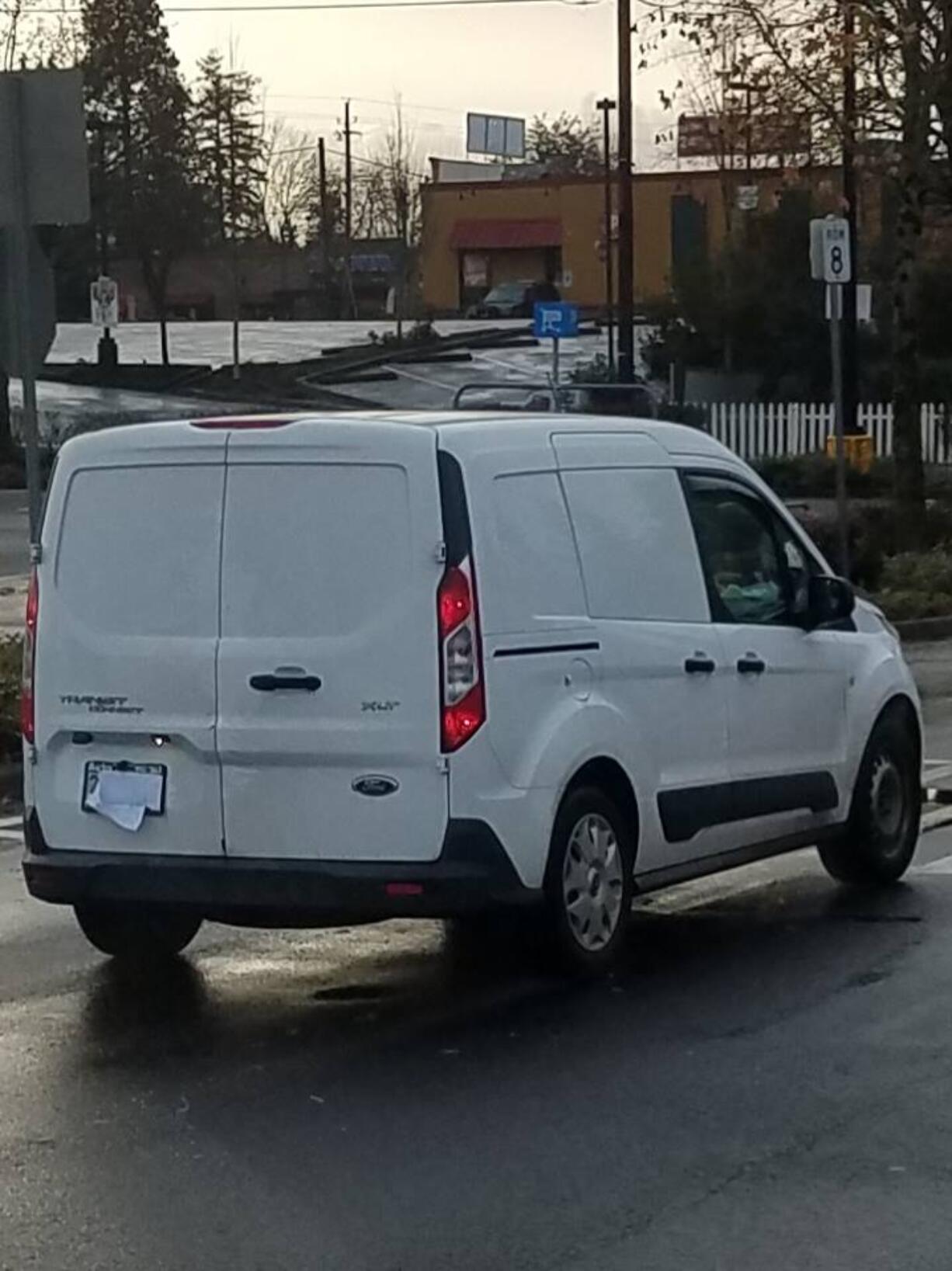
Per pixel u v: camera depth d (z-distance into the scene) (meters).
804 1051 7.51
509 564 8.02
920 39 23.48
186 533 8.10
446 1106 6.92
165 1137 6.63
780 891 10.34
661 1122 6.73
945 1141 6.52
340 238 87.25
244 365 55.31
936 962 8.81
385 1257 5.61
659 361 47.91
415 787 7.79
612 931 8.62
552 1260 5.58
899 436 25.81
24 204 12.71
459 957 9.03
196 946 9.30
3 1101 7.03
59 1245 5.72
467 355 56.19
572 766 8.20
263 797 7.94
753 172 35.09
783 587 9.76
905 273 25.38
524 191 72.81
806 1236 5.74
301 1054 7.57
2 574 27.38
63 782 8.28
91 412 46.34
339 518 7.91
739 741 9.25
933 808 12.38
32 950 9.24
